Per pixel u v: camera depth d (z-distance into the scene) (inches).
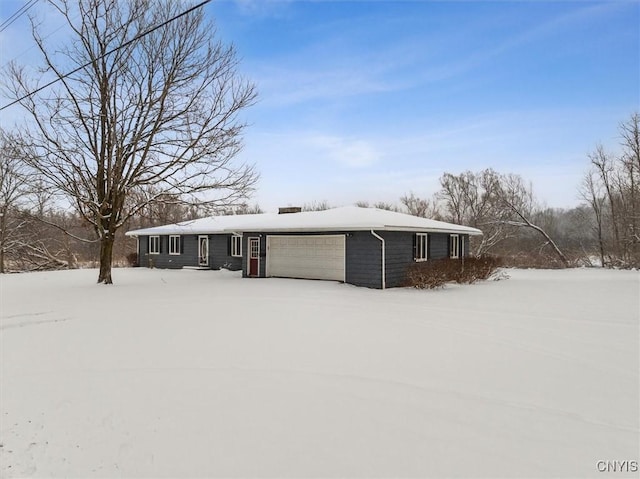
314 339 297.1
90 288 589.3
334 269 654.5
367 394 197.2
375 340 295.4
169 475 134.1
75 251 1477.6
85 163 598.9
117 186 614.2
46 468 140.7
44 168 573.9
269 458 142.3
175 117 605.9
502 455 142.6
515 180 1681.8
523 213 1359.5
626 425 165.3
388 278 600.4
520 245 1411.2
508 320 367.6
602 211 1263.5
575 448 147.2
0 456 148.6
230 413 177.5
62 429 167.0
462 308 430.0
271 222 727.7
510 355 260.4
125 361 248.1
